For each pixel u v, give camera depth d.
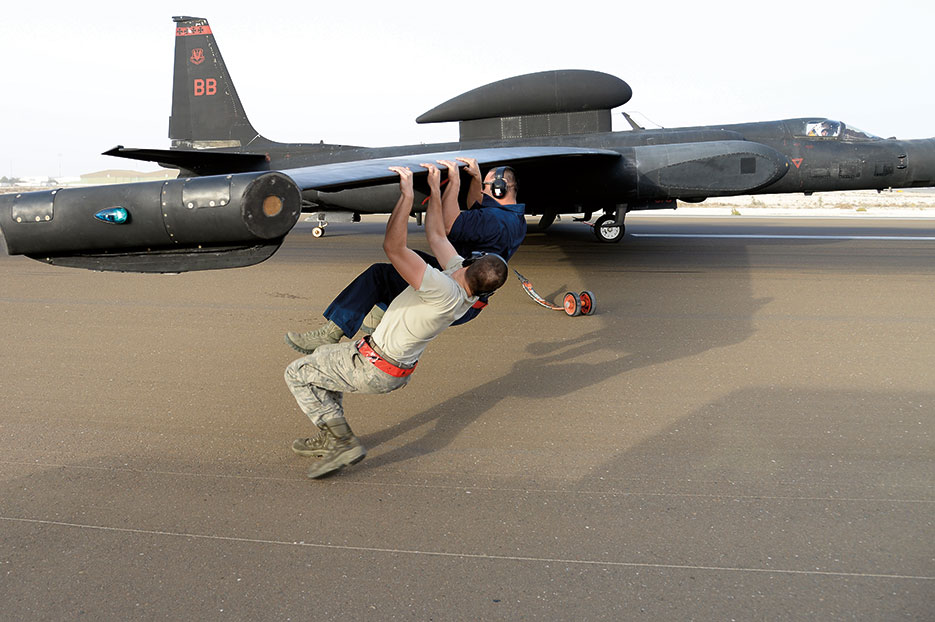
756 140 13.52
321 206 13.90
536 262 12.26
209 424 4.62
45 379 5.61
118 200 3.04
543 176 13.14
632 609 2.63
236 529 3.25
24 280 10.27
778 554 3.01
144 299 8.91
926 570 2.88
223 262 3.19
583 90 13.53
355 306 3.91
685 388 5.34
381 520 3.34
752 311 8.10
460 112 14.14
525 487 3.68
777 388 5.33
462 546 3.09
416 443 4.29
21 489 3.65
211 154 14.79
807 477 3.78
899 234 17.08
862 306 8.30
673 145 12.51
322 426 3.62
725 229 19.31
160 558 3.00
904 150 13.37
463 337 6.95
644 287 9.69
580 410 4.86
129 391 5.30
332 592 2.75
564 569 2.91
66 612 2.62
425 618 2.58
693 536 3.17
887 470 3.85
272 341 6.84
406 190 3.26
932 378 5.54
